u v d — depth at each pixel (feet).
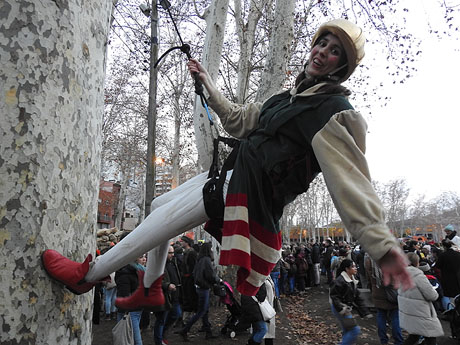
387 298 20.10
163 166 111.45
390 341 23.21
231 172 5.42
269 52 27.02
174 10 48.93
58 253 4.50
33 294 4.20
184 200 5.27
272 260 5.11
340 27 4.99
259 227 4.99
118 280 17.01
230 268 31.40
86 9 5.26
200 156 27.48
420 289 17.85
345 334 17.61
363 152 4.41
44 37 4.53
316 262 49.21
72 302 4.76
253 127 6.08
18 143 4.23
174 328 26.76
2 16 4.33
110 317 28.17
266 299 18.97
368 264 30.25
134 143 88.48
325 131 4.48
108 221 141.28
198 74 6.21
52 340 4.38
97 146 5.49
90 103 5.25
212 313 31.65
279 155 4.83
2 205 4.09
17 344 4.02
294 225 233.14
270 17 38.78
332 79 5.25
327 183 4.34
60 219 4.60
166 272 20.79
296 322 29.91
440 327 17.72
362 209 3.84
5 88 4.25
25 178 4.24
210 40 27.99
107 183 141.28
